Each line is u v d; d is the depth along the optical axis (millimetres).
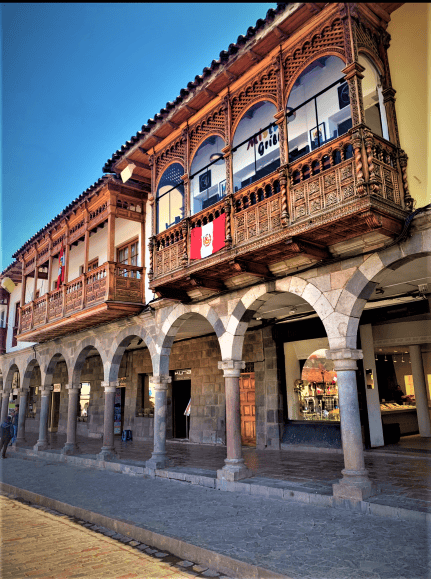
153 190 11047
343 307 7230
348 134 6488
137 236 13531
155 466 10391
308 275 7875
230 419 8930
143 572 5012
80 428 21844
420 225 6484
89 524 7121
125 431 17844
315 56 7328
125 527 6457
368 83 7750
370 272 6988
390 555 4746
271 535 5602
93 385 21203
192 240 9234
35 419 25969
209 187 11602
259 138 10367
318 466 9406
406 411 13375
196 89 9141
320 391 12125
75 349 15172
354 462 6695
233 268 8586
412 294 9859
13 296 22453
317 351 12328
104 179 12625
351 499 6461
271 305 11148
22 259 18562
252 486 7930
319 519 6121
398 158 6859
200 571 5031
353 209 6227
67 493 9016
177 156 10422
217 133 9266
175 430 16828
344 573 4375
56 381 24703
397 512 5938
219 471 8656
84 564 5277
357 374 11312
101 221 13211
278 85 7844
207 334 15336
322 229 6770
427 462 9297
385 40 7273
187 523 6324
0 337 22312
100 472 11594
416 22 6980
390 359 13688
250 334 13703
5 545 6094
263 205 7723
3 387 21391
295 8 7016
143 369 18203
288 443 12242
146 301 12492
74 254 17172
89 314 12492
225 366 9195
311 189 6934
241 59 8148
